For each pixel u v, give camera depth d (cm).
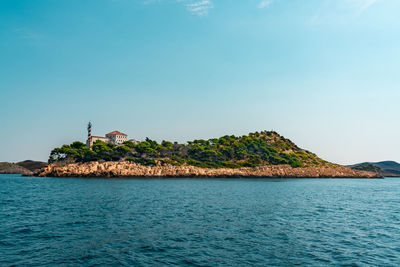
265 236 2697
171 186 9131
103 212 3916
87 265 1919
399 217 3891
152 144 17675
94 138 19650
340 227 3158
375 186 11819
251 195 6488
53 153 15950
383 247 2397
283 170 17412
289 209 4425
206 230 2909
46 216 3606
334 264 1975
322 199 5978
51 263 1945
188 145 19575
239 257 2098
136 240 2512
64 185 9181
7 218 3484
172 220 3409
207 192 7131
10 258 2031
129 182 10931
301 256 2134
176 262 1988
